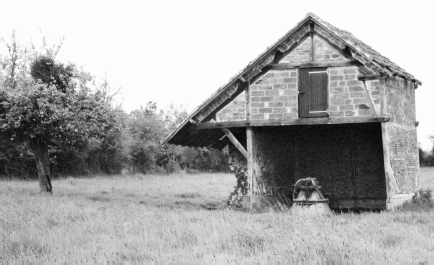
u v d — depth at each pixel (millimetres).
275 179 26750
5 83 30625
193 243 13789
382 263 10867
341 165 29031
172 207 24391
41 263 11875
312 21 22812
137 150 67750
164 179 51906
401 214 18906
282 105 23266
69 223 17500
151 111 83688
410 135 25312
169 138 24109
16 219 18172
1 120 29250
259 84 23500
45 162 30891
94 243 13836
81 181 45406
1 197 25891
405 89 25016
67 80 30547
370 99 22312
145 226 16172
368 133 28484
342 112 22609
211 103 23781
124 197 29875
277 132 27344
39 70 30312
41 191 30734
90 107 29844
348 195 28969
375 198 28609
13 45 48375
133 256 12219
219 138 27719
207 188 38094
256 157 24172
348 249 12062
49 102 28984
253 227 15555
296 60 23203
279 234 14367
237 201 24281
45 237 14859
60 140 30844
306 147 29375
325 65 22859
